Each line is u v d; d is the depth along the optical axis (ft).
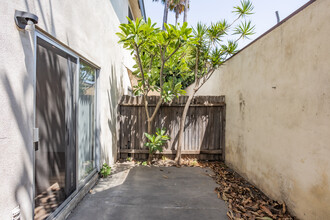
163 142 13.48
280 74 7.76
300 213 6.59
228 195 8.77
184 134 14.75
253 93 10.02
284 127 7.50
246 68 10.85
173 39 11.39
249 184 10.23
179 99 14.66
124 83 18.04
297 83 6.78
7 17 4.09
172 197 8.64
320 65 5.76
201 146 14.76
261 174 9.18
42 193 6.43
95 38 9.81
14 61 4.32
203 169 12.81
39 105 6.39
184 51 13.55
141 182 10.34
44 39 5.57
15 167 4.36
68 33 6.87
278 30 7.89
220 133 14.73
